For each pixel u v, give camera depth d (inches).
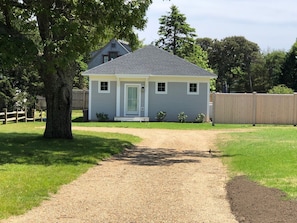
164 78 1270.9
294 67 2372.0
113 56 2167.8
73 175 410.6
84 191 349.1
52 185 358.9
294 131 901.2
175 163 511.5
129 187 368.5
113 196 333.4
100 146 632.4
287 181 372.2
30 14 573.3
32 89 1316.4
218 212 290.2
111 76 1267.2
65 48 533.0
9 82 1243.8
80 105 1790.1
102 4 564.7
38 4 556.7
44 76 673.6
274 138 752.3
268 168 441.7
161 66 1286.9
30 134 777.6
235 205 305.3
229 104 1150.3
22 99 1277.1
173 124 1122.7
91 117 1273.4
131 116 1266.0
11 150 566.9
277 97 1145.4
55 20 550.3
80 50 556.1
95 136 770.8
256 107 1151.0
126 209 295.7
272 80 2650.1
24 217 269.4
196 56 2278.5
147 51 1337.4
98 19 576.4
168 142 743.7
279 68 2546.8
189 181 398.9
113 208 298.0
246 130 962.7
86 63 2218.3
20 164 459.8
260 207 292.7
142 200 322.0
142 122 1188.5
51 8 575.2
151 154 593.9
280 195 321.1
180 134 878.4
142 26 630.5
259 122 1152.2
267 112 1149.7
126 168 468.8
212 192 351.9
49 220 265.4
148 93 1270.9
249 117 1153.4
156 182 392.2
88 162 491.2
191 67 1286.9
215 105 1148.5
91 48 641.0
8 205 287.6
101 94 1273.4
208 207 303.4
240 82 3073.3
